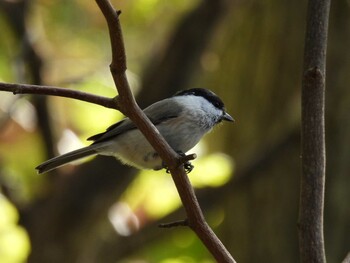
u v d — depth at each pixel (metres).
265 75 11.52
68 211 10.39
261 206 10.84
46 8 12.33
